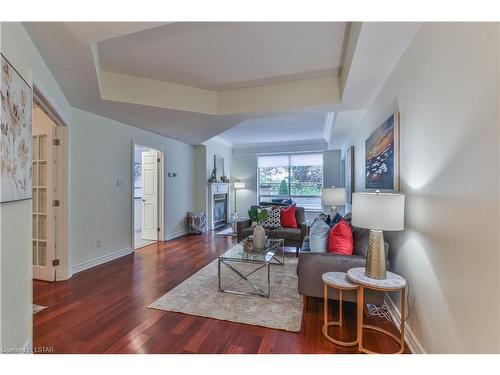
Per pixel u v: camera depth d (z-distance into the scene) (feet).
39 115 10.22
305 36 7.30
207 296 8.71
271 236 14.17
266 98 11.04
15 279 4.88
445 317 4.56
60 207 10.21
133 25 5.53
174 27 6.83
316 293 7.39
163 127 14.58
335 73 9.90
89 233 11.75
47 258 10.12
